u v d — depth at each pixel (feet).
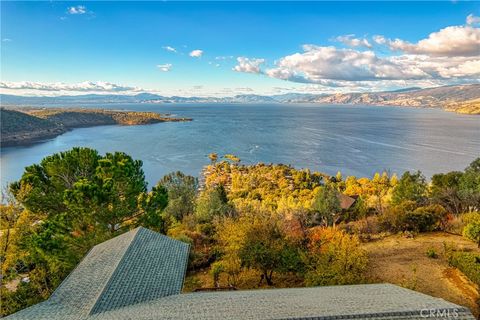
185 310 44.65
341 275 86.02
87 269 59.67
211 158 548.72
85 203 83.66
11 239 84.58
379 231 144.97
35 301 83.05
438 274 97.76
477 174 186.80
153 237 73.31
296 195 337.52
